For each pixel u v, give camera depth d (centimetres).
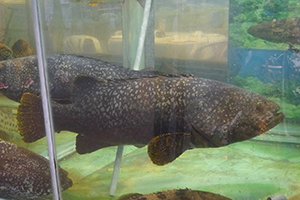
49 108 105
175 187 102
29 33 126
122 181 106
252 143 114
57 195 104
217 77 127
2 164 110
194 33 125
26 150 112
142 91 112
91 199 100
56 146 107
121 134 115
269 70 132
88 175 108
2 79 126
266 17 135
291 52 131
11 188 109
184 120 110
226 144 112
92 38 136
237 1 133
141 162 110
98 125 115
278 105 114
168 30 123
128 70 125
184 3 122
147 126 112
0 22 143
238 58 135
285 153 111
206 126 109
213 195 100
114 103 113
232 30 134
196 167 108
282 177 103
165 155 110
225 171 107
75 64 123
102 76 125
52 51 116
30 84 118
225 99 111
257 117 110
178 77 114
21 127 114
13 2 134
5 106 126
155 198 100
